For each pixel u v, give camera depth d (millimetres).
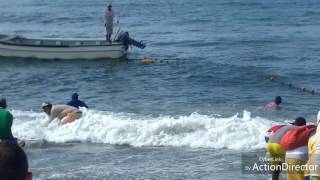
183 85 29406
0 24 74625
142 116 21453
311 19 73750
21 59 38781
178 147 16750
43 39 39062
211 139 17031
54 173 14156
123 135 17625
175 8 97562
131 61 38625
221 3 106500
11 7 108625
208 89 28141
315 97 25844
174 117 20953
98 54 39062
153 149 16594
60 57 38812
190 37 53875
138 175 13922
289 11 87312
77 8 102250
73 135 17938
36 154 16141
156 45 48188
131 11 93000
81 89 28875
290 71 33469
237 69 34062
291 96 26094
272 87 28594
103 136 17688
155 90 28031
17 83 30578
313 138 9445
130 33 58656
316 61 37500
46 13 90750
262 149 16219
